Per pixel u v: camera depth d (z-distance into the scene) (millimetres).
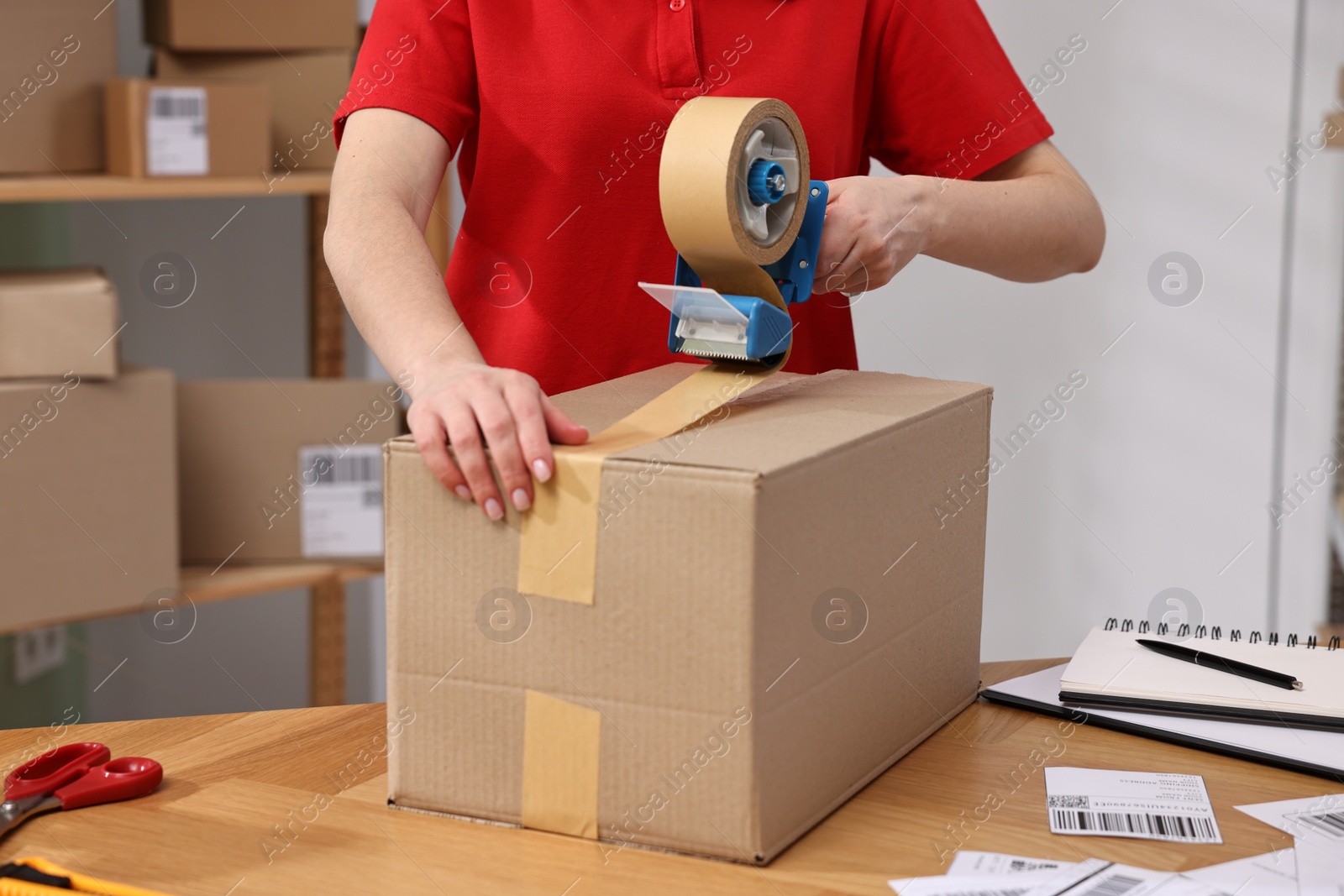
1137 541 2297
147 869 703
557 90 1096
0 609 1745
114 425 1815
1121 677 951
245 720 952
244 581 1964
